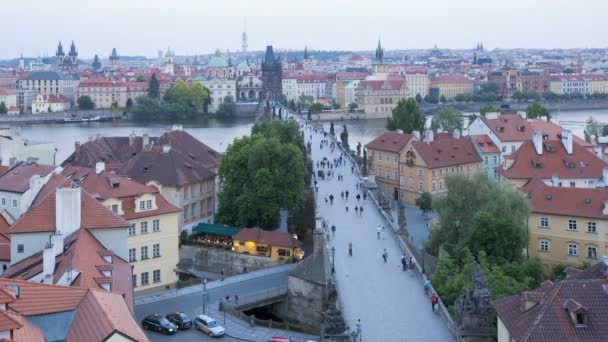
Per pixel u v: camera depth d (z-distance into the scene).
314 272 127.50
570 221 150.75
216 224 177.62
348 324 97.56
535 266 125.56
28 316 70.50
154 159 181.00
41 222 115.31
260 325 118.19
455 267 120.69
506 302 82.62
